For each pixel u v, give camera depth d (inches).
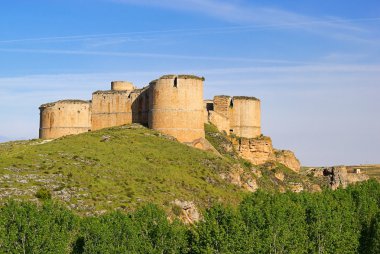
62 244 3011.8
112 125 6245.1
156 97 5654.5
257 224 3511.3
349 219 4001.0
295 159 6776.6
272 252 3437.5
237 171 5044.3
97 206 3698.3
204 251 3203.7
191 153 5103.3
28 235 2982.3
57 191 3779.5
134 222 3243.1
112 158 4630.9
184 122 5585.6
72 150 4722.0
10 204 3090.6
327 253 3720.5
